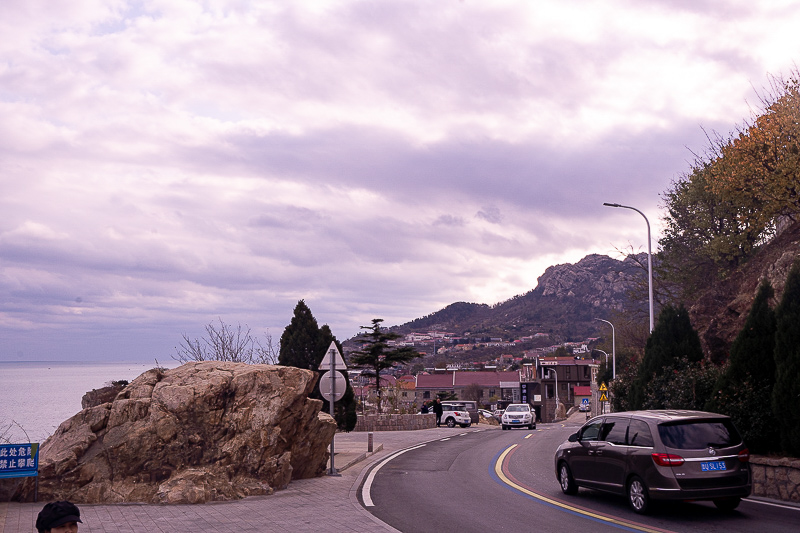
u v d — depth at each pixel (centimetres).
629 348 4744
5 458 1225
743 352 1510
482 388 12812
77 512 428
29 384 10756
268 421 1471
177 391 1436
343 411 3036
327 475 1755
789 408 1327
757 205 2789
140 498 1303
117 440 1361
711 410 1525
